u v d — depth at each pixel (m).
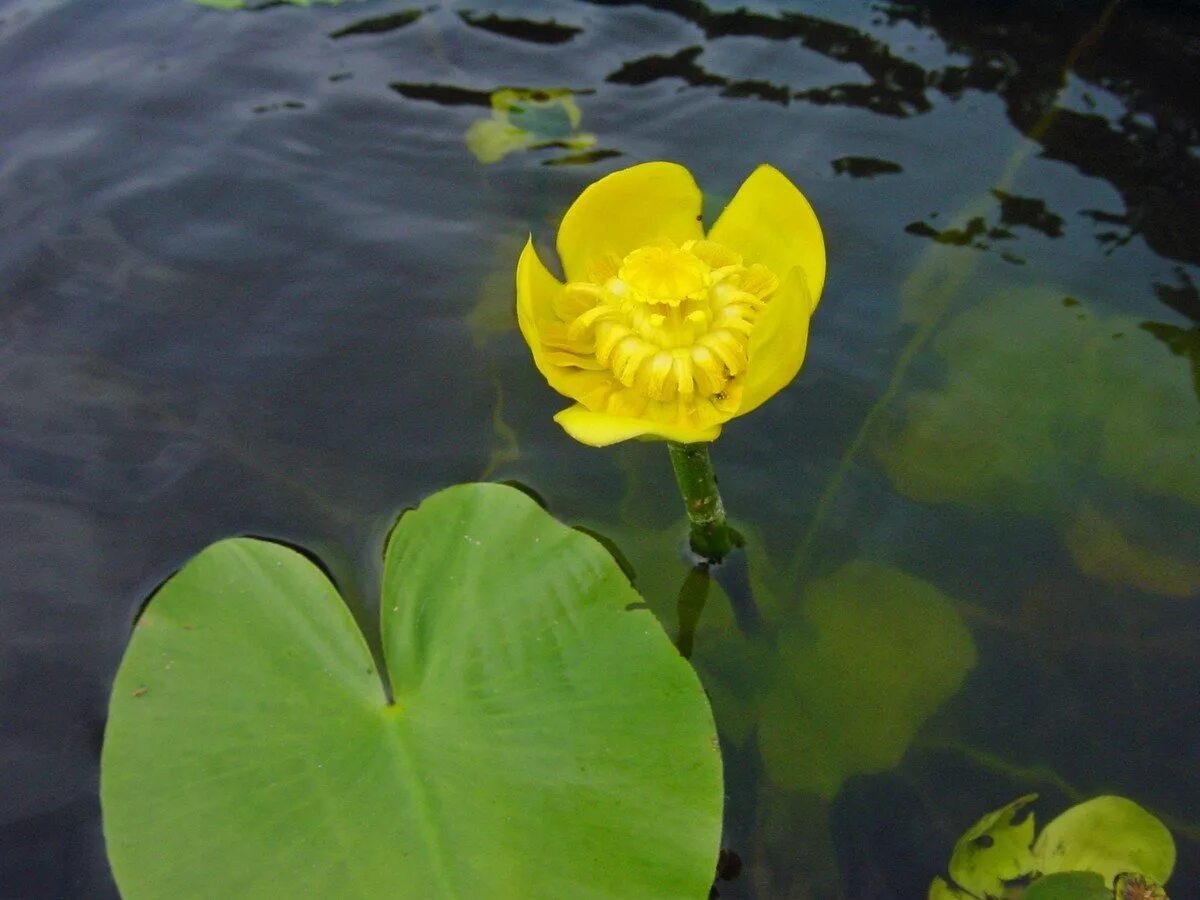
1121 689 0.46
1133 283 0.53
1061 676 0.46
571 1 0.65
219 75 0.59
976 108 0.58
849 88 0.59
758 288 0.44
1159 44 0.61
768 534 0.48
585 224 0.44
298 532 0.47
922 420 0.50
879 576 0.47
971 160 0.56
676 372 0.43
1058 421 0.50
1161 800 0.44
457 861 0.41
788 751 0.45
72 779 0.44
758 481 0.49
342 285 0.52
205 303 0.52
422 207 0.55
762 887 0.43
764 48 0.61
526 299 0.42
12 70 0.59
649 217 0.45
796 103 0.58
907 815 0.44
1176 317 0.52
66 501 0.48
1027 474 0.49
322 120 0.58
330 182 0.55
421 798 0.42
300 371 0.50
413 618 0.44
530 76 0.60
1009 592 0.47
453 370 0.51
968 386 0.51
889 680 0.46
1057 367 0.51
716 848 0.41
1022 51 0.61
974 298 0.52
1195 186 0.55
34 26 0.62
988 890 0.43
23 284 0.52
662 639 0.44
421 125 0.57
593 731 0.43
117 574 0.46
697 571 0.47
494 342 0.51
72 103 0.58
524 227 0.54
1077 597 0.47
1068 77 0.59
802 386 0.51
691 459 0.46
